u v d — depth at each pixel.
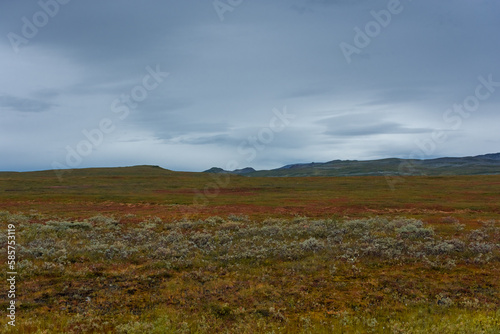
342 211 39.19
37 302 11.14
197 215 35.62
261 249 17.62
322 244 18.25
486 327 8.20
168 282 13.20
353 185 80.81
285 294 11.88
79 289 12.20
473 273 13.84
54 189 72.75
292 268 14.79
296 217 33.41
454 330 8.21
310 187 77.75
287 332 9.05
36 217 33.62
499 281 12.83
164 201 51.75
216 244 19.80
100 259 16.45
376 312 10.31
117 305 11.01
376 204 44.72
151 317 10.08
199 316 10.14
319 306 10.89
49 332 8.70
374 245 17.77
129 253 17.48
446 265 14.67
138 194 63.62
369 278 13.43
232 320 10.00
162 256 16.89
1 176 119.81
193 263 15.79
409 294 11.77
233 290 12.30
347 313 10.18
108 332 8.91
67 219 32.19
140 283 13.20
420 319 9.48
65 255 16.47
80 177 103.75
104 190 72.06
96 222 30.02
